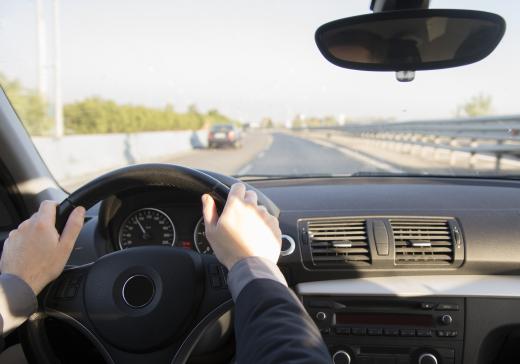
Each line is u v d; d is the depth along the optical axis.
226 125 12.86
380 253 2.22
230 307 1.62
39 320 1.56
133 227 2.30
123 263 1.59
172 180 1.51
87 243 2.21
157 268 1.58
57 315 1.57
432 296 2.15
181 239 2.31
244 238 1.02
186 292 1.57
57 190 2.85
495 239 2.26
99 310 1.55
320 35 2.30
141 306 1.56
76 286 1.59
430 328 2.14
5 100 2.58
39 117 8.15
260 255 1.02
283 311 0.90
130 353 1.56
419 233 2.30
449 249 2.25
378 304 2.17
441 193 2.70
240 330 0.92
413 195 2.66
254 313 0.91
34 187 2.66
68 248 1.27
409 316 2.16
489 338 2.16
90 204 1.49
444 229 2.30
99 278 1.58
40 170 2.73
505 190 2.77
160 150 11.50
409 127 8.38
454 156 7.13
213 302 1.62
